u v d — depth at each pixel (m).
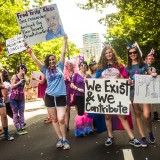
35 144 7.93
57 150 7.09
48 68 7.09
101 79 6.94
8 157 6.89
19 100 9.62
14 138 8.93
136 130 8.71
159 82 6.67
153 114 10.95
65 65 9.01
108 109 6.93
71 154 6.66
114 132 8.52
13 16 22.45
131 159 5.98
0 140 8.74
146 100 6.70
